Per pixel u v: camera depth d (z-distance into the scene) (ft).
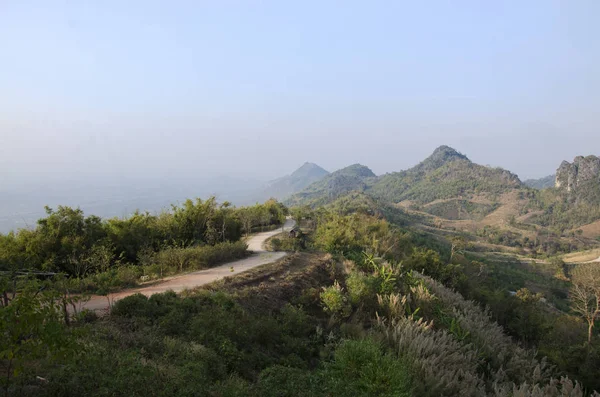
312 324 40.14
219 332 28.99
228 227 82.28
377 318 42.55
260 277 48.96
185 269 55.47
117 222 61.93
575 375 45.73
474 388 32.24
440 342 38.58
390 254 87.97
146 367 17.85
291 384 20.65
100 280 42.50
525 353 46.75
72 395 15.38
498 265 230.48
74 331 15.85
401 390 25.25
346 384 22.68
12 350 13.46
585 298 75.25
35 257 48.42
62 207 56.08
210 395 18.24
